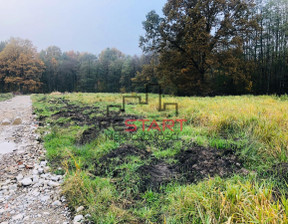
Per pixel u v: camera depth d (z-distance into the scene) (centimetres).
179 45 2070
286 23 1614
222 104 833
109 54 6625
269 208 184
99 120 730
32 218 232
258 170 302
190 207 219
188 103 966
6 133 598
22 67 3978
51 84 5162
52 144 483
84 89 5188
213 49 1908
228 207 197
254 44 2055
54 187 303
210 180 254
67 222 226
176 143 448
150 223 216
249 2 1798
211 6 1820
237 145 397
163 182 297
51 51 6125
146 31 2027
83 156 411
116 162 362
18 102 1533
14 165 381
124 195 271
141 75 3747
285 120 479
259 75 1977
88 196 265
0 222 225
